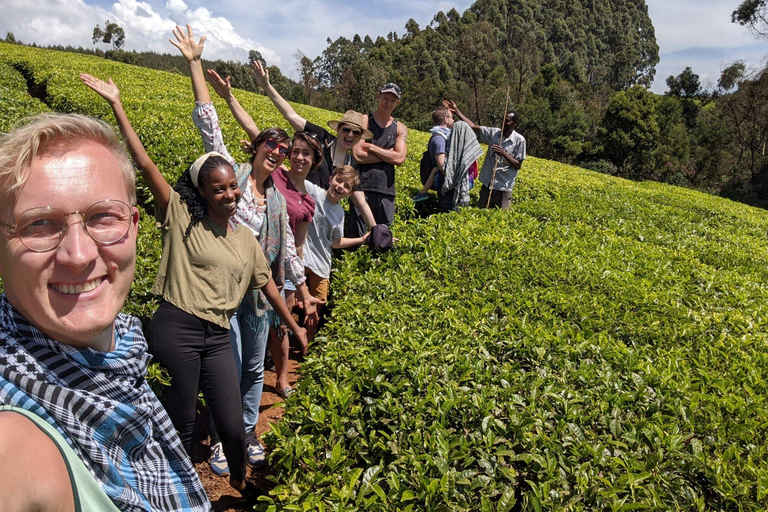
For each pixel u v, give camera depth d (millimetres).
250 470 3449
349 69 60375
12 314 1073
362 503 2271
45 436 920
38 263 1021
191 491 1451
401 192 8203
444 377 3094
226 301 2811
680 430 2904
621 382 3268
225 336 2906
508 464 2652
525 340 3588
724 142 42375
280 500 2436
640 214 9219
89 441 1039
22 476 822
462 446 2527
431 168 8211
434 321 3930
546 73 60312
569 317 4301
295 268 3734
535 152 47938
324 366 3316
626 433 2740
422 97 57906
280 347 4156
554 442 2564
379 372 3182
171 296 2752
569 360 3502
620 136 43375
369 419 2908
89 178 1067
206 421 3830
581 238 6910
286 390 4246
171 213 2799
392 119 6164
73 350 1107
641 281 5262
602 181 16266
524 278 5020
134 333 1365
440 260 5191
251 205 3330
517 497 2521
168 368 2781
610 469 2535
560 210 8352
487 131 8297
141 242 4801
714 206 13938
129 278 1193
